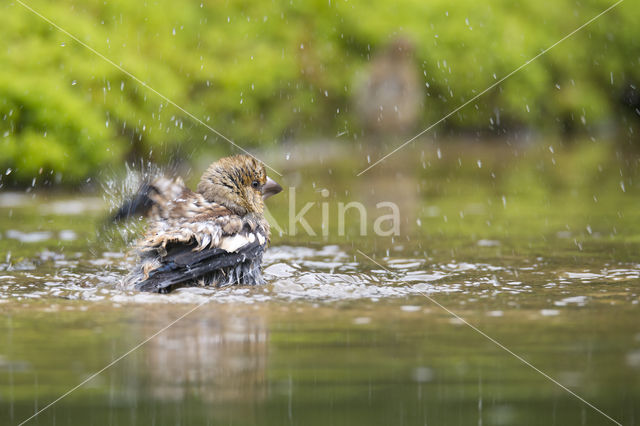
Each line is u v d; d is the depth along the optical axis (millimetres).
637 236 18719
